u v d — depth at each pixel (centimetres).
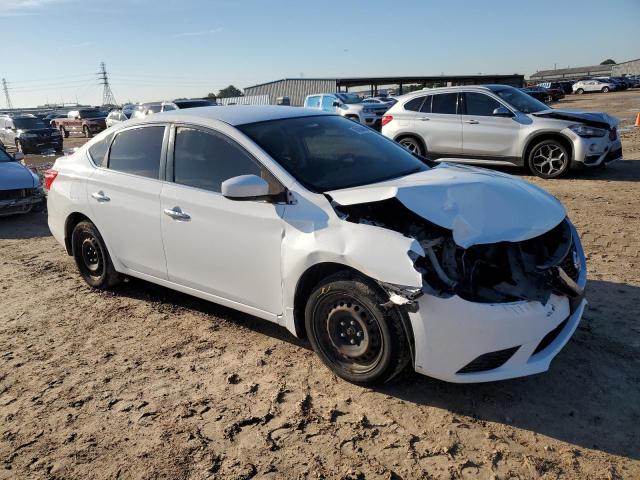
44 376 371
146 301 492
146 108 2256
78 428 311
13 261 654
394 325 302
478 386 330
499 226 315
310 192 339
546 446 276
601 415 297
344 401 321
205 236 386
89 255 512
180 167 409
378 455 275
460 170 402
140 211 430
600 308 418
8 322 465
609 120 945
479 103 1012
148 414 320
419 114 1068
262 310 372
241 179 330
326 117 447
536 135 945
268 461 275
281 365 366
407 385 335
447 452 275
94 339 422
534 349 296
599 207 735
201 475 268
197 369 367
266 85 5184
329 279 324
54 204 523
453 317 284
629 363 344
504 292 295
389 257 291
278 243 345
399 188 321
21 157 973
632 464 260
